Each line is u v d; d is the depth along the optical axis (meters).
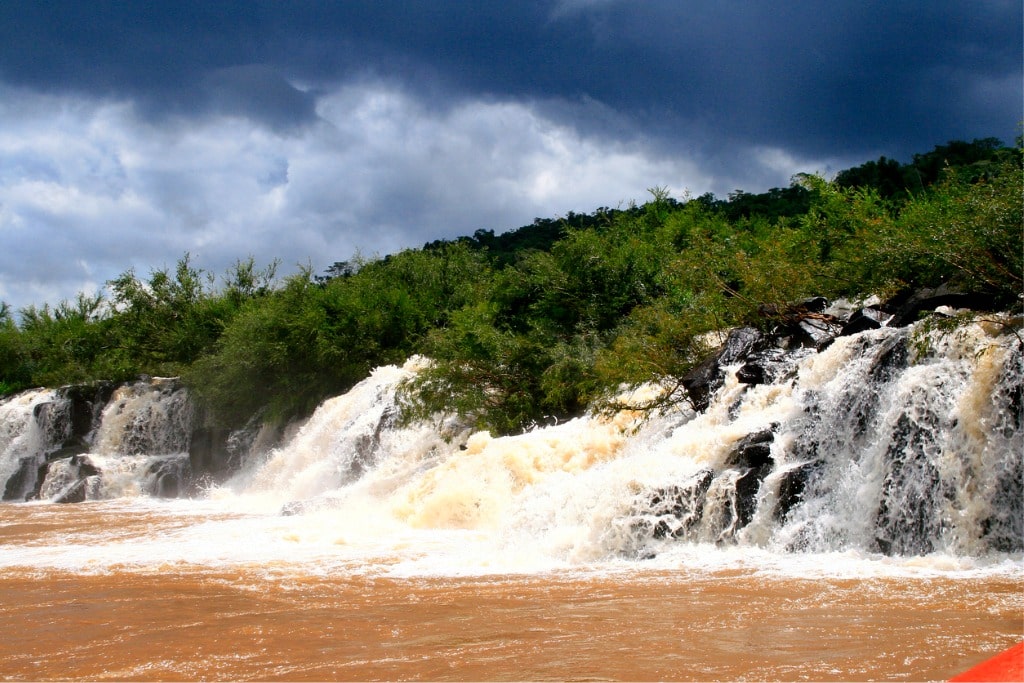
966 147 29.67
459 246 40.25
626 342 20.41
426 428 25.56
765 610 8.74
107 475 32.28
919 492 11.51
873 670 6.66
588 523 13.57
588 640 7.91
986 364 11.49
